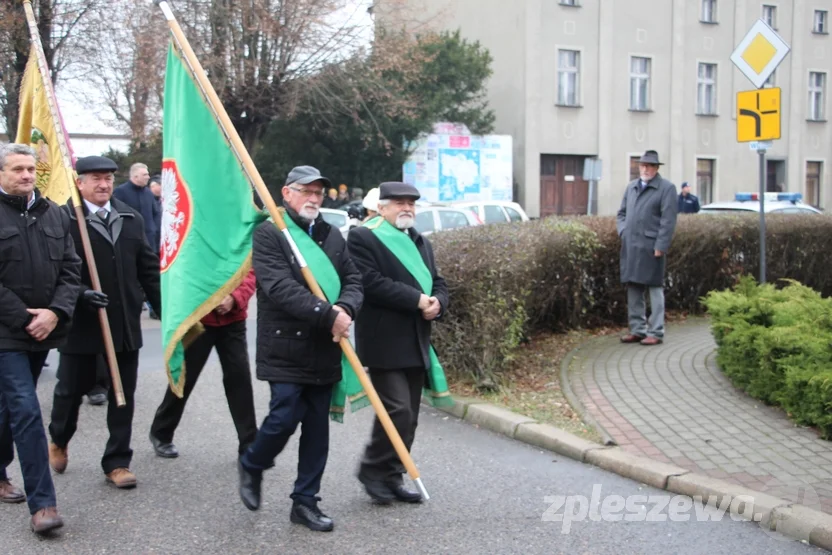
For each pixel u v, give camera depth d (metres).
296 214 4.52
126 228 5.36
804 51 36.62
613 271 9.92
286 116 25.17
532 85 31.62
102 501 5.00
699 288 10.79
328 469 5.63
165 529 4.57
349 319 4.36
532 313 8.83
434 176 28.56
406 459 4.46
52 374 8.65
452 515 4.79
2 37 19.00
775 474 5.16
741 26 35.25
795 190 36.88
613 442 5.80
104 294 5.09
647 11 33.50
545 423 6.34
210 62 22.41
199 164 5.02
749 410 6.48
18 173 4.57
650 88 33.78
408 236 5.07
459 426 6.66
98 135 28.02
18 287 4.54
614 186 33.38
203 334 5.49
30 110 5.98
